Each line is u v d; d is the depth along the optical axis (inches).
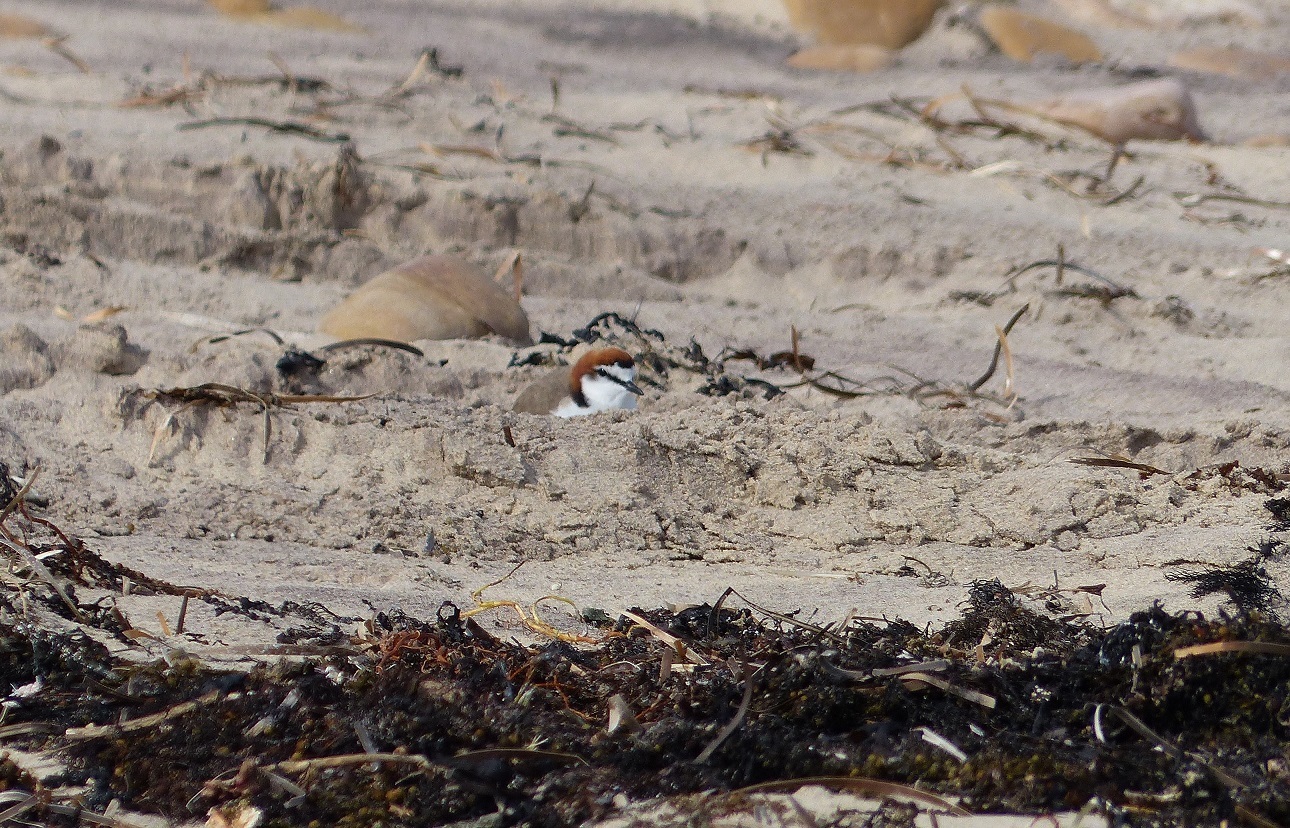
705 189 924.0
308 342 642.8
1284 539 373.1
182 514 422.0
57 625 302.7
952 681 261.6
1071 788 234.7
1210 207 923.4
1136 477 450.3
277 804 236.4
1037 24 1464.1
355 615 330.3
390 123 1027.9
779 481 444.8
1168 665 259.9
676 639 286.7
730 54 1424.7
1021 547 407.8
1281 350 674.2
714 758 243.8
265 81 1101.7
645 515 429.7
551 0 1615.4
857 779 237.5
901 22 1482.5
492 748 246.1
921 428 540.1
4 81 1061.1
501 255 826.2
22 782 245.3
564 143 1008.2
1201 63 1409.9
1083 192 941.8
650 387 620.7
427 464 455.2
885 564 394.0
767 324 748.6
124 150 863.1
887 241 847.1
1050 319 734.5
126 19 1366.9
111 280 740.0
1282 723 251.1
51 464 440.1
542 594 362.6
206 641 300.8
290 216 832.3
